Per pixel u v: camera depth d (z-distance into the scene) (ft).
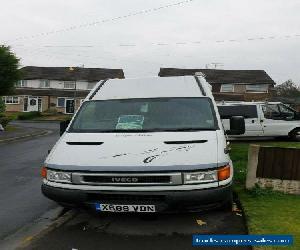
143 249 16.15
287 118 57.98
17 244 17.44
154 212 16.56
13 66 93.56
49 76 200.44
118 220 19.72
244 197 22.95
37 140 72.33
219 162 16.90
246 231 18.02
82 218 20.13
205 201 16.39
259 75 186.09
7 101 193.47
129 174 16.43
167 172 16.37
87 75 203.72
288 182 23.56
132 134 19.26
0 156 48.19
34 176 33.88
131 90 23.15
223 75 187.73
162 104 21.43
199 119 20.26
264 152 23.90
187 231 18.16
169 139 18.51
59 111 193.36
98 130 20.07
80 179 16.92
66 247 16.47
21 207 23.57
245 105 58.44
